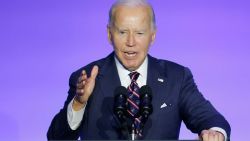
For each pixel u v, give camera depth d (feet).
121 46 22.75
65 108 22.71
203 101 24.29
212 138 19.71
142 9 22.50
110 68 24.79
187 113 24.18
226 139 21.66
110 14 22.93
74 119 21.99
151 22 22.84
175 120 24.17
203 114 23.52
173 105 24.18
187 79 25.05
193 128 23.89
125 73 24.45
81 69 25.43
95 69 21.06
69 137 22.58
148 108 20.48
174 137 24.06
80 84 20.54
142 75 24.30
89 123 23.91
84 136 24.06
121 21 22.39
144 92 20.85
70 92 24.58
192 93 24.61
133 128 20.65
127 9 22.44
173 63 25.76
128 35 22.54
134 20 22.34
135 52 22.89
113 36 22.82
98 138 23.65
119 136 23.25
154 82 24.34
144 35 22.61
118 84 24.30
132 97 22.35
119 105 20.42
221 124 22.35
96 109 23.98
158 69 24.85
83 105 21.63
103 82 24.44
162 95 24.13
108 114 23.80
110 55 25.62
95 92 24.29
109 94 24.13
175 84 24.58
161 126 23.66
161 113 23.81
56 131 22.59
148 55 25.41
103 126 23.68
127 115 20.70
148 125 23.49
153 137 23.44
